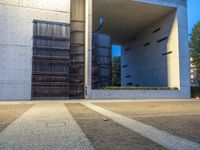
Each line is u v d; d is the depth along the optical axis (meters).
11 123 7.86
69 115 10.14
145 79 36.50
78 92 25.33
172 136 5.77
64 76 24.30
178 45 27.98
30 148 4.62
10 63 22.44
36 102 19.39
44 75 23.58
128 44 44.44
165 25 31.06
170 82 29.36
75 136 5.77
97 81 29.16
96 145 4.86
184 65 28.00
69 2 25.28
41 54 23.66
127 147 4.69
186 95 27.72
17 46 22.81
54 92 23.78
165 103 18.31
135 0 26.53
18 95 22.42
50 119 8.87
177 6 28.52
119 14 30.66
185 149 4.54
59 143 5.05
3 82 22.06
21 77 22.67
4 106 15.16
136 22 33.78
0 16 22.58
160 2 27.72
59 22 24.69
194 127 7.10
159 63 32.28
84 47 26.19
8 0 22.95
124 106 15.20
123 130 6.59
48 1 24.45
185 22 28.73
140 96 25.86
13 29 22.84
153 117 9.54
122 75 47.19
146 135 5.90
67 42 24.75
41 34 23.83
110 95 24.69
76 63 25.69
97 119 8.91
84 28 26.50
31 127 7.09
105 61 30.36
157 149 4.53
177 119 8.92
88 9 25.00
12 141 5.24
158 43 32.75
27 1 23.61
